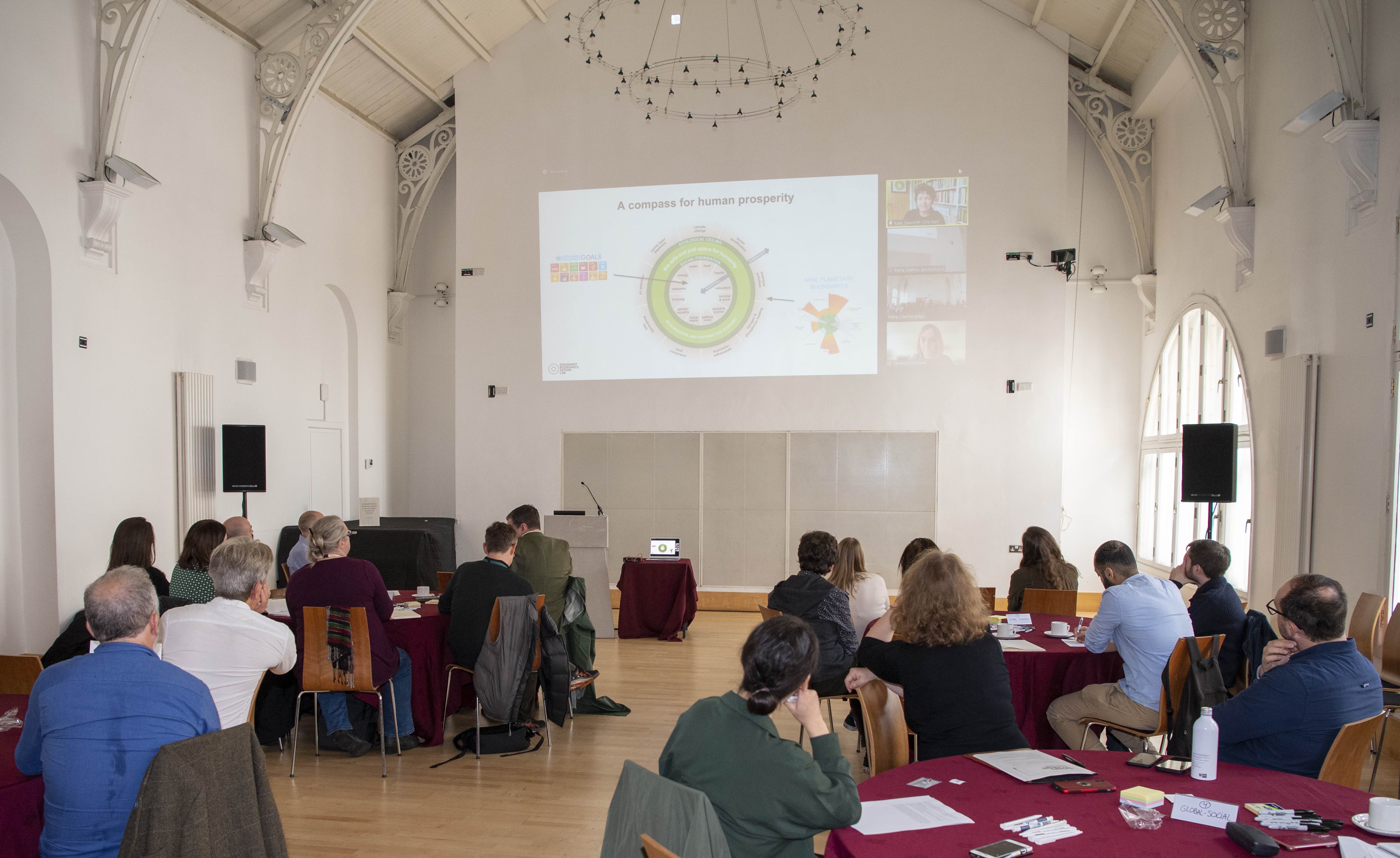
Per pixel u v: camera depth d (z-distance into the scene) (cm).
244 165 796
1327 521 577
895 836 191
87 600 224
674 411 936
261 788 231
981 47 895
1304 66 612
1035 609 498
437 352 1140
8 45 552
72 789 213
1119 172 985
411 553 859
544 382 955
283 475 875
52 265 584
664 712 553
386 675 438
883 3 908
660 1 940
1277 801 213
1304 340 611
